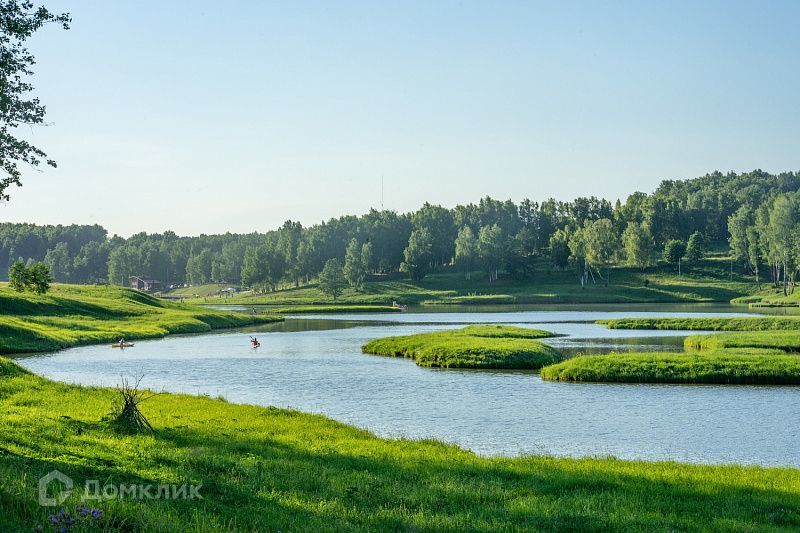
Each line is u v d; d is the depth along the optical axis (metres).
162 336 108.94
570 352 73.75
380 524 16.56
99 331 105.56
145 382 56.66
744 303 187.75
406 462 25.17
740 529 17.08
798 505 19.69
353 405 44.69
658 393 48.28
